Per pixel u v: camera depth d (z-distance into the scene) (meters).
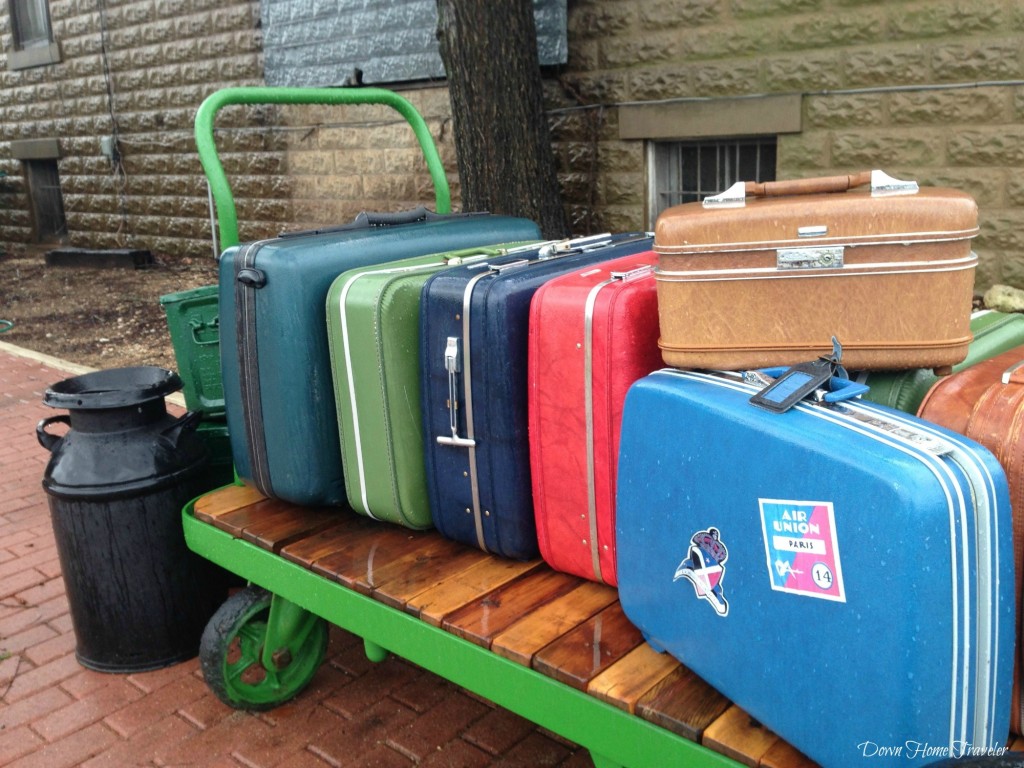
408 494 2.47
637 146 6.12
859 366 1.77
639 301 2.00
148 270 10.38
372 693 3.14
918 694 1.38
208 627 2.91
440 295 2.26
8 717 3.09
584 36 6.17
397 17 7.26
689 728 1.71
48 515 4.69
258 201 9.04
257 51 8.59
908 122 5.07
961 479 1.37
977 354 2.11
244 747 2.89
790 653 1.55
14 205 12.75
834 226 1.71
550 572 2.36
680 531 1.76
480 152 5.02
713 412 1.65
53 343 8.10
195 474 3.24
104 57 10.44
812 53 5.29
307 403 2.55
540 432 2.18
